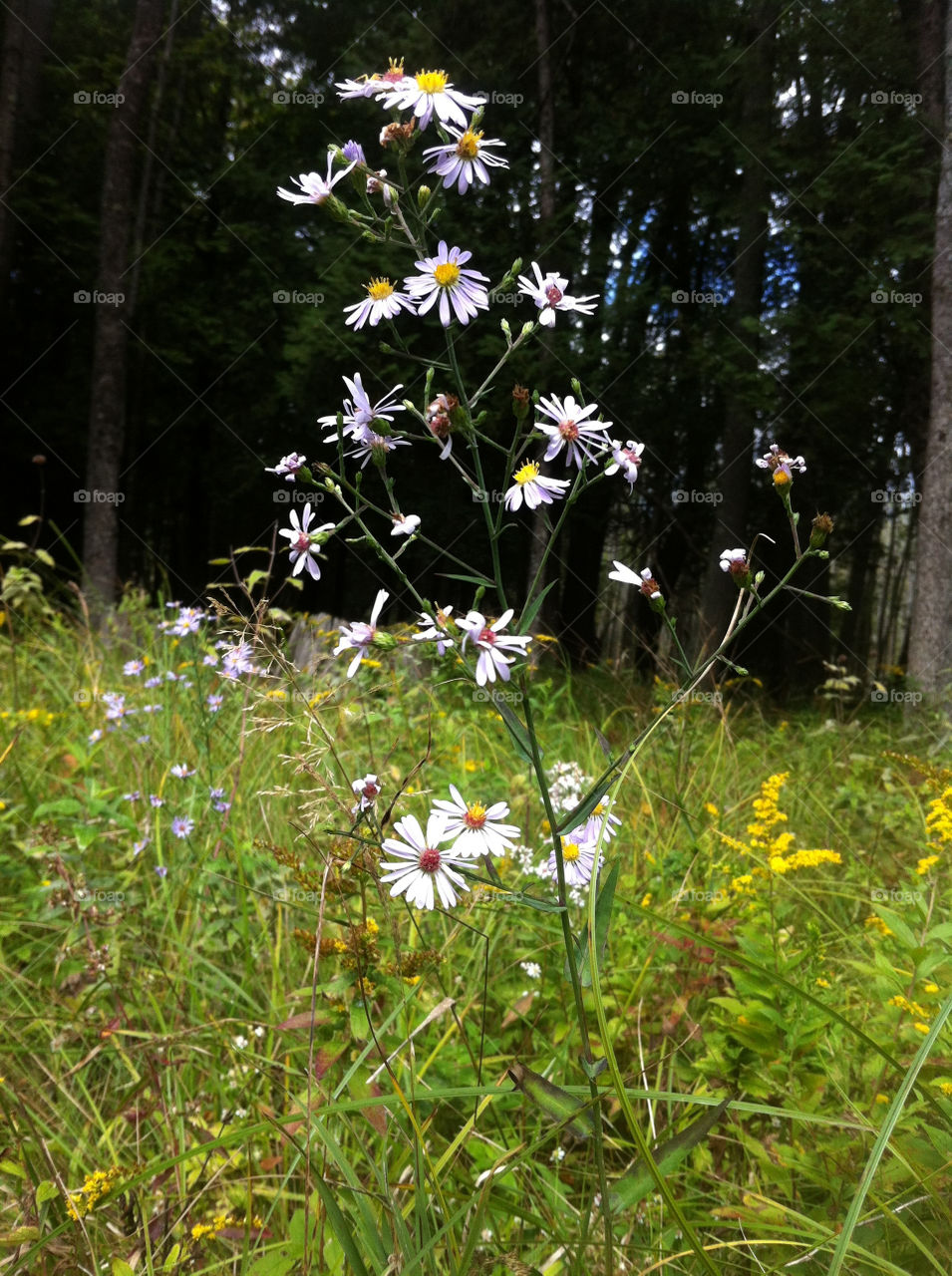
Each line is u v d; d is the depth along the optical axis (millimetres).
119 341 8836
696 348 9680
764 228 9922
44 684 4211
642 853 2793
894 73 9312
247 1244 1411
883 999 1831
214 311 11977
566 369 8930
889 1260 1379
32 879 2674
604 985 2102
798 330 9414
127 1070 1998
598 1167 1250
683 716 2973
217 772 2965
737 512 10055
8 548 4953
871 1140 1582
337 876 1550
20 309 12297
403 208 1269
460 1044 1933
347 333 9461
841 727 5672
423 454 10555
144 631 4941
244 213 12266
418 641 1171
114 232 8844
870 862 2998
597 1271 1457
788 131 9820
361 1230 1234
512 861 2383
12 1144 1679
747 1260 1506
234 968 2309
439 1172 1374
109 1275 1417
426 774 2896
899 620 23516
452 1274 1204
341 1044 1549
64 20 12305
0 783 3049
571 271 9672
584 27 10391
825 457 10664
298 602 13508
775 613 11609
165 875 2377
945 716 5816
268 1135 1709
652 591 1257
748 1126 1838
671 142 10188
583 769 3418
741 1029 1729
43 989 2314
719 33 10156
